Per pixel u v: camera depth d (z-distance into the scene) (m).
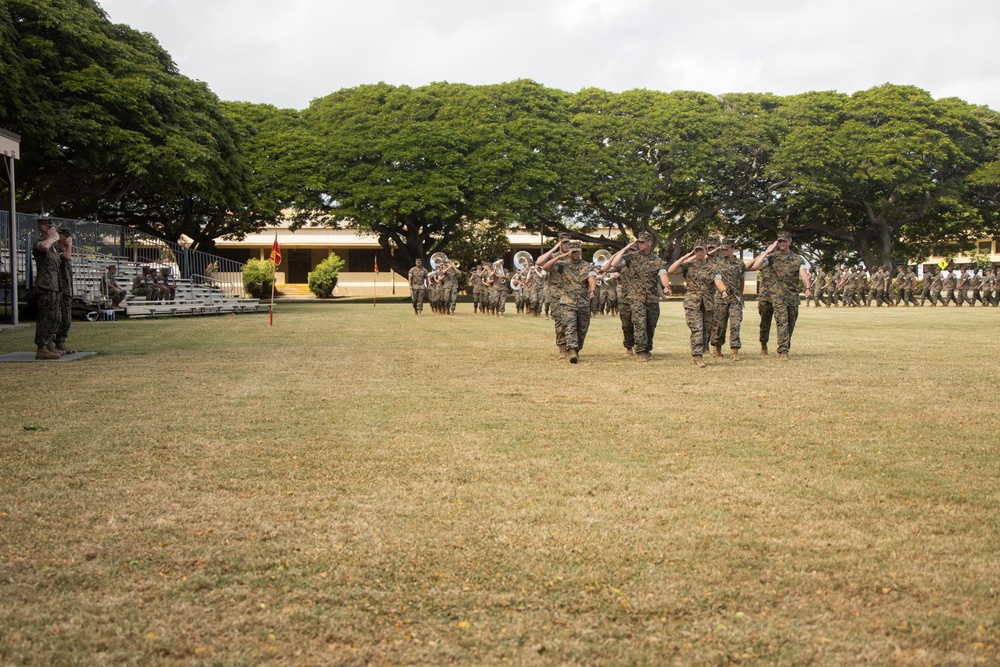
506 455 6.87
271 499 5.63
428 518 5.23
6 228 24.95
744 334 19.94
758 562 4.49
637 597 4.07
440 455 6.87
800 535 4.92
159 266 32.34
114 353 15.05
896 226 54.81
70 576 4.30
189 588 4.18
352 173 48.09
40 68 28.30
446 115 50.84
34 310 25.81
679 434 7.71
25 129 26.64
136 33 34.72
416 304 30.39
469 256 57.69
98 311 26.00
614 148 49.31
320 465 6.53
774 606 3.97
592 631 3.73
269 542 4.82
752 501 5.58
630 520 5.19
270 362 13.59
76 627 3.76
